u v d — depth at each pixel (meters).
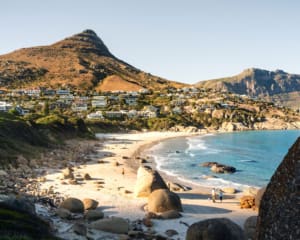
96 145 121.94
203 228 25.38
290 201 10.19
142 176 48.47
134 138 163.38
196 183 62.97
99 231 30.81
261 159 99.31
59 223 31.22
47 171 64.12
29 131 91.69
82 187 53.12
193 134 195.75
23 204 29.25
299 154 10.36
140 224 35.06
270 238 10.47
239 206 45.31
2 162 60.59
